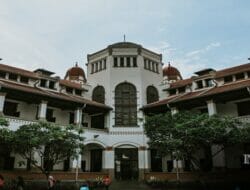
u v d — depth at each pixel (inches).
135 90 1684.3
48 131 1086.4
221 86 1448.1
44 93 1350.9
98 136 1524.4
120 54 1740.9
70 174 1336.1
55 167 1441.9
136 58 1744.6
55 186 1211.9
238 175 1200.2
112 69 1718.8
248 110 1322.6
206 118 1121.4
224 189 1174.3
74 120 1499.8
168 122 1198.3
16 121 1224.2
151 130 1221.7
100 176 1445.6
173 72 1898.4
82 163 1587.1
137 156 1558.8
